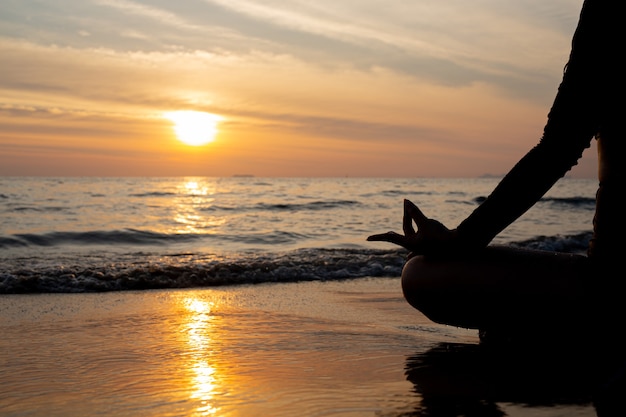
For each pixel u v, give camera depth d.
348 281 6.18
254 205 22.06
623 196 2.06
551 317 2.27
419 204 24.08
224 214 18.73
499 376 2.54
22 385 2.43
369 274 6.63
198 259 7.52
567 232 12.53
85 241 10.98
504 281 2.30
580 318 2.23
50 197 26.22
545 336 2.37
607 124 2.06
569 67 2.04
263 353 2.97
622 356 2.19
